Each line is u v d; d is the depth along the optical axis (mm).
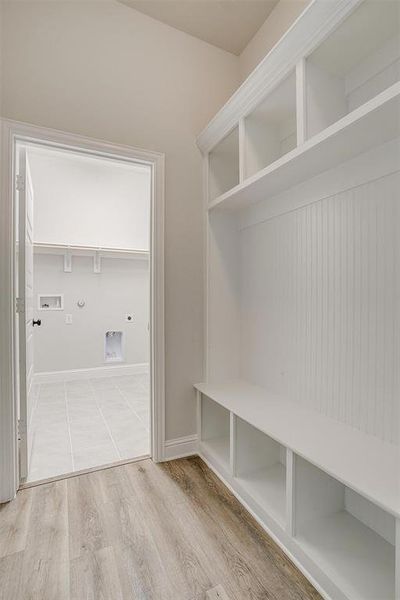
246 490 1625
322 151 1333
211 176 2230
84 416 2902
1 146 1633
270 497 1562
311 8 1212
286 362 1863
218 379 2256
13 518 1522
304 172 1560
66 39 1806
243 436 1779
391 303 1266
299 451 1233
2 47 1656
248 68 2303
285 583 1192
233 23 2133
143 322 4660
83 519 1519
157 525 1483
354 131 1163
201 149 2223
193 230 2199
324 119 1402
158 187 2061
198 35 2211
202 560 1291
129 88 1979
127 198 4516
